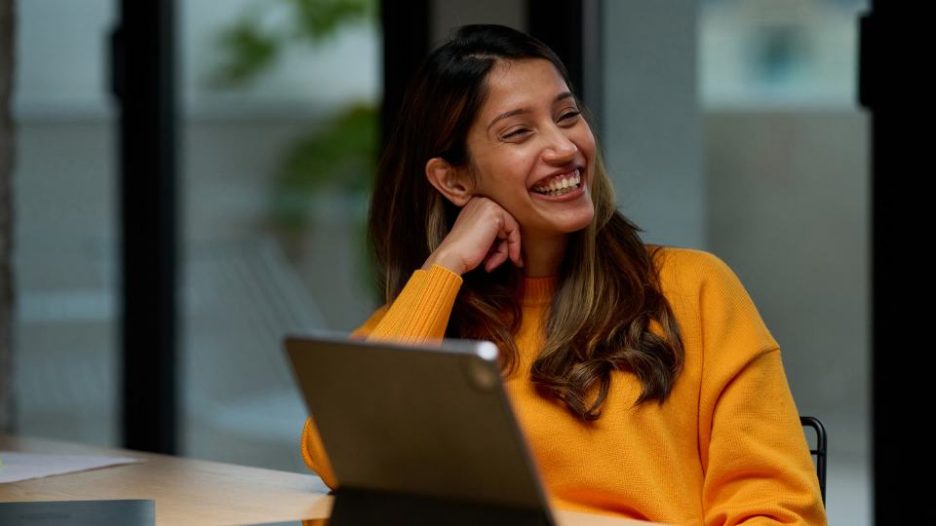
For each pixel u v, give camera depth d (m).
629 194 3.70
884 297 3.30
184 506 2.13
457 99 2.38
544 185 2.33
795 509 2.10
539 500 1.61
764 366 2.26
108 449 2.78
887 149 3.28
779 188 3.52
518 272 2.45
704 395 2.27
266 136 4.68
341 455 1.77
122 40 5.09
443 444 1.65
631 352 2.26
